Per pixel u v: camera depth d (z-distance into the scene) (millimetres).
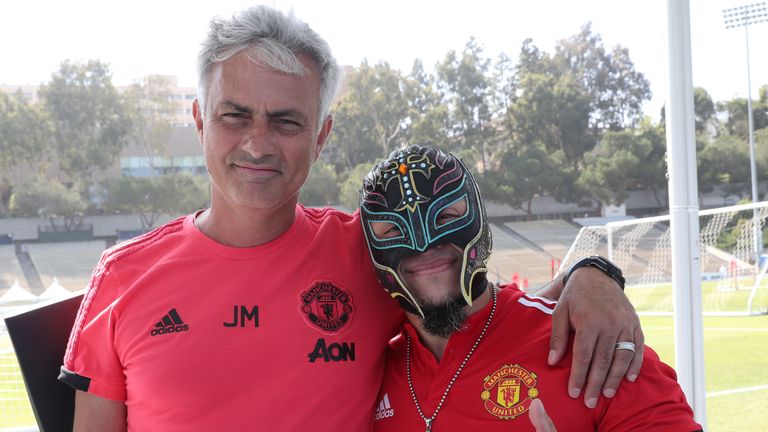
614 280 1667
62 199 29000
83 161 28797
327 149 25297
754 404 7020
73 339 1665
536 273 25547
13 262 27875
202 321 1613
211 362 1587
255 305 1628
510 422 1503
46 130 28469
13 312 1779
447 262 1551
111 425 1683
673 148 2818
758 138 31016
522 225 29891
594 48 30312
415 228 1516
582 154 29281
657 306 16203
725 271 20578
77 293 1893
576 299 1592
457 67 28062
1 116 28031
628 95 30219
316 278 1676
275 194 1596
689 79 2809
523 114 28750
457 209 1544
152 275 1657
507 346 1576
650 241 27641
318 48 1604
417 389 1625
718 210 9141
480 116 28188
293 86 1561
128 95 29375
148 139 29703
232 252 1656
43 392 1726
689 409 1467
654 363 1506
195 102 1720
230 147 1574
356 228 1783
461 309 1560
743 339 11133
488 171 28219
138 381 1598
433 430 1561
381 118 25844
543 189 28531
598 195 28969
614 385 1441
